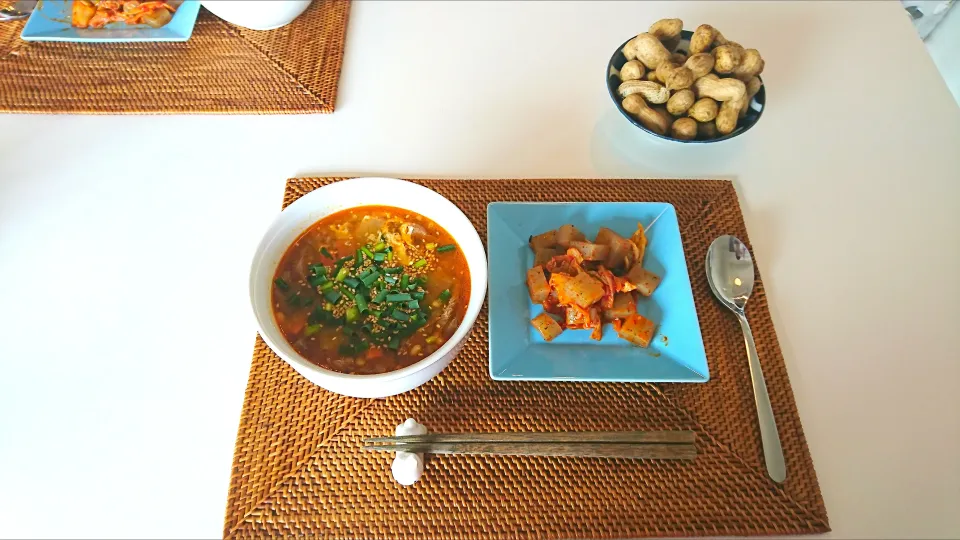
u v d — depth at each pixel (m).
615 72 1.20
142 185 1.13
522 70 1.33
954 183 1.16
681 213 1.11
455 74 1.32
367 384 0.74
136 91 1.24
